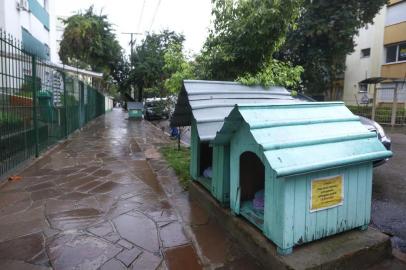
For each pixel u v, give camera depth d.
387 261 2.80
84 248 2.95
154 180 5.29
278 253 2.56
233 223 3.21
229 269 2.67
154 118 20.58
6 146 5.38
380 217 4.02
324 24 14.20
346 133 2.88
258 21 5.02
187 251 2.95
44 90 7.63
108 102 40.94
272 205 2.61
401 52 18.62
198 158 4.38
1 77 5.17
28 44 13.39
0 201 4.16
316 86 17.66
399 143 10.11
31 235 3.19
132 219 3.64
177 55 7.36
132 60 30.53
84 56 28.59
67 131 10.59
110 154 7.60
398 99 18.30
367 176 2.91
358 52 21.53
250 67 5.53
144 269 2.65
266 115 2.80
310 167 2.43
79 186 4.87
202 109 3.61
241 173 3.27
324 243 2.73
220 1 5.48
